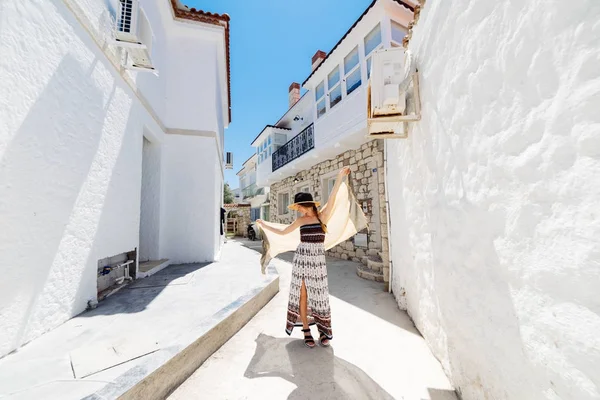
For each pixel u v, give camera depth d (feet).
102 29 9.71
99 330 7.44
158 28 17.06
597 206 2.60
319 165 31.71
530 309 3.57
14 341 6.21
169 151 18.63
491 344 4.57
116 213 11.14
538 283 3.40
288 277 18.60
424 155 8.00
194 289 11.75
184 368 6.53
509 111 3.92
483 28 4.55
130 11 10.53
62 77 7.72
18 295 6.30
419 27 8.07
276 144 46.24
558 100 3.04
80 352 6.20
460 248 5.68
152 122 15.76
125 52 11.63
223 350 8.04
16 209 6.22
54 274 7.49
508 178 3.99
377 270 18.08
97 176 9.62
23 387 4.91
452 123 5.90
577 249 2.82
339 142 24.04
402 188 11.28
